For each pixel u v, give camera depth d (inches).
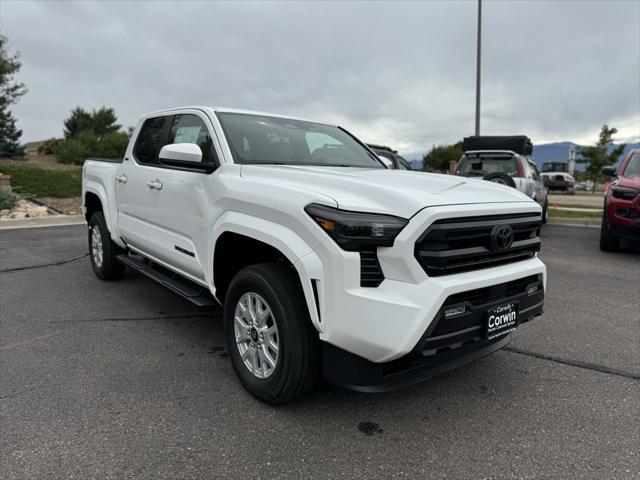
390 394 125.0
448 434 107.2
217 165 137.2
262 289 113.2
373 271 99.9
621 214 303.9
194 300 142.9
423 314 95.4
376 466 95.7
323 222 100.3
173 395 122.3
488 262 110.0
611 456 99.7
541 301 125.8
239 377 125.0
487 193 118.8
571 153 1541.6
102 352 148.9
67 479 90.2
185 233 148.3
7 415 111.8
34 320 176.4
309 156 156.6
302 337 107.9
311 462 96.6
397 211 100.0
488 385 130.8
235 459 97.0
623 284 238.4
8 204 462.6
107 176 209.9
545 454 100.2
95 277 238.5
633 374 138.0
